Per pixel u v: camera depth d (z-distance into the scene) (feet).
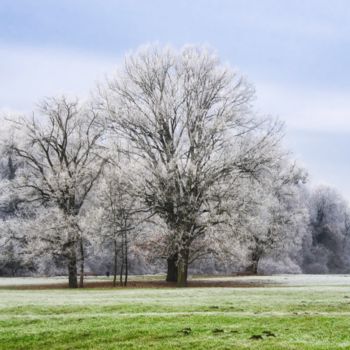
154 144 152.87
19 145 156.76
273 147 147.33
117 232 148.97
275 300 78.84
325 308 68.80
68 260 148.87
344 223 359.46
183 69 152.76
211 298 83.10
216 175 143.95
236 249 146.51
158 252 151.33
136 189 145.18
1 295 95.91
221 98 151.02
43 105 157.79
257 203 148.46
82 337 53.47
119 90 154.81
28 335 54.24
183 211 141.69
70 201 156.97
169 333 52.42
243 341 47.88
